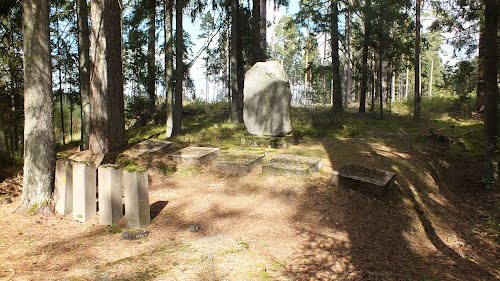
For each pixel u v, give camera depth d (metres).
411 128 15.20
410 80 48.44
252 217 5.80
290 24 18.95
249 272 3.92
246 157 8.32
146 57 17.44
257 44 16.89
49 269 3.93
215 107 22.47
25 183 6.00
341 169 7.17
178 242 4.78
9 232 5.08
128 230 5.04
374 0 17.81
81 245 4.64
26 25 5.90
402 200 6.62
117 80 9.41
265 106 10.47
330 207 6.13
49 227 5.32
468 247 5.54
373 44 18.56
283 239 5.04
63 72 14.47
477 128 14.45
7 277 3.71
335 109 20.27
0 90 10.59
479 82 17.36
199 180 7.58
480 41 16.05
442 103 23.31
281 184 6.84
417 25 18.39
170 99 13.13
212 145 10.48
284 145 10.11
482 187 8.53
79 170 5.56
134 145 9.71
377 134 13.25
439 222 6.40
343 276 4.09
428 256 5.00
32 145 5.94
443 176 9.34
